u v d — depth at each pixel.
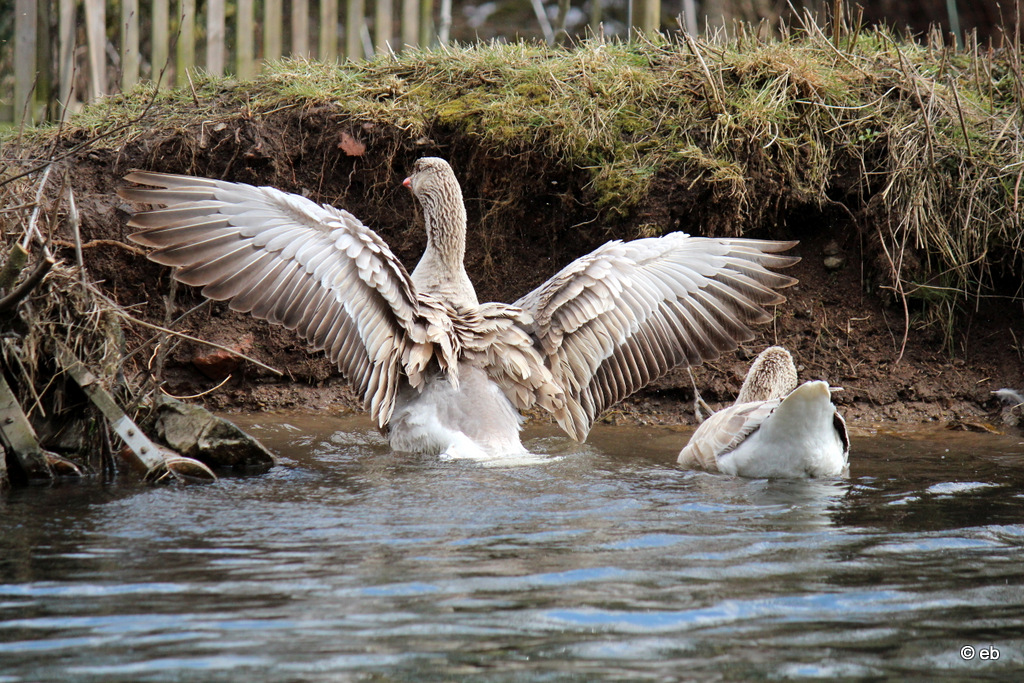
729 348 11.29
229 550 7.00
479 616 5.88
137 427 9.55
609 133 13.87
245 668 5.18
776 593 6.31
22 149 13.91
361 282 10.19
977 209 13.55
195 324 13.49
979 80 15.03
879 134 13.85
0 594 6.14
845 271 14.05
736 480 9.48
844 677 5.23
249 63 16.69
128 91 15.70
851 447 11.37
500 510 8.13
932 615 6.01
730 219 13.55
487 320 10.82
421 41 17.42
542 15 28.00
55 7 16.55
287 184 14.17
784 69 14.29
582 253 14.09
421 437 10.42
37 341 9.57
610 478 9.43
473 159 14.08
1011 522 7.98
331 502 8.35
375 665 5.23
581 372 10.98
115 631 5.61
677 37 15.52
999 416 13.04
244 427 11.90
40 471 9.20
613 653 5.42
